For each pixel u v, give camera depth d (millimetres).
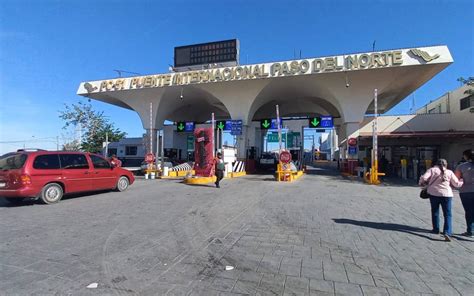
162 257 4961
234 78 22391
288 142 37656
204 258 4926
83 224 7172
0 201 10773
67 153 11023
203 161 18047
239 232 6508
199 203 10125
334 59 20078
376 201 10531
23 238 6000
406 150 25688
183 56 28375
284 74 21203
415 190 13680
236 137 24938
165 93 26188
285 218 7867
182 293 3701
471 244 5762
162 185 15688
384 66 19031
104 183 12258
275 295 3662
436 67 19016
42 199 9891
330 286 3916
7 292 3705
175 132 33906
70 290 3770
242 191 13242
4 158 10172
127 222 7387
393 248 5469
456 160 22016
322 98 26578
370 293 3734
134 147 39750
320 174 26031
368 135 21484
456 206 9797
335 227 6930
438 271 4449
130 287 3861
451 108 23625
